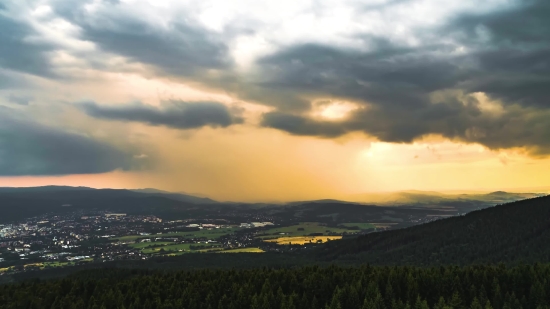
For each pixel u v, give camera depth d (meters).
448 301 75.44
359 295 83.69
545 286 76.50
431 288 84.69
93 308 84.62
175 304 86.50
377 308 75.62
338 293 81.94
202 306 88.75
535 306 75.19
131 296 92.31
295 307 80.62
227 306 86.69
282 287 95.06
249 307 85.06
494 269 90.38
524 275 83.81
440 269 95.19
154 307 88.12
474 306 71.94
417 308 75.19
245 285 92.38
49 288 101.12
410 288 83.19
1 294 98.12
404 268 100.00
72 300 92.81
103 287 101.00
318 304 87.69
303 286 93.56
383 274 92.75
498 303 76.94
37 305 91.06
